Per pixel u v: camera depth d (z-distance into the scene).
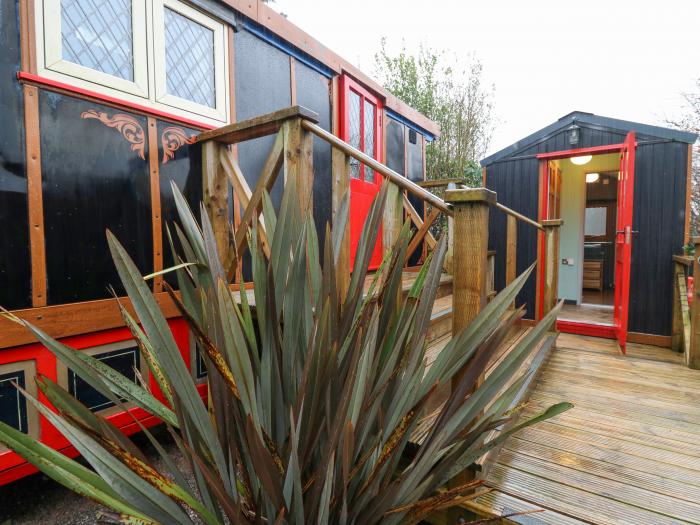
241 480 1.02
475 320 1.13
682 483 1.46
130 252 1.89
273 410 1.01
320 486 0.85
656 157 3.85
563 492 1.40
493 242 4.76
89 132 1.75
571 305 5.70
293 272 1.05
